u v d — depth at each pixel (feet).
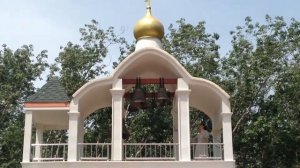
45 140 106.11
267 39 95.91
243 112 96.63
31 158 58.54
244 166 99.76
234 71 97.45
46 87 59.82
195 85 57.93
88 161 52.75
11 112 109.50
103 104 65.67
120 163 52.31
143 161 52.60
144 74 61.26
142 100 58.13
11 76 110.52
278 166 94.84
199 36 102.63
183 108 55.98
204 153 60.90
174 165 52.65
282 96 91.76
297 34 95.40
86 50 107.14
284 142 88.89
